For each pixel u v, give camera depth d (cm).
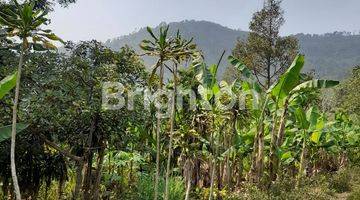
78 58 855
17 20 559
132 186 1152
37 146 835
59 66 852
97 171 969
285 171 1919
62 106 822
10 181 865
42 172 888
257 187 1389
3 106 826
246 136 1461
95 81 866
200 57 731
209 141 1205
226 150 1270
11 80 641
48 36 579
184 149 1057
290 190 1473
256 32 4116
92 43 915
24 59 815
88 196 962
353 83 4306
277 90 1362
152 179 1139
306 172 2102
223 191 1194
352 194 1487
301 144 1892
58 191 1010
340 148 2452
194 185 1234
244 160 1697
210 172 1277
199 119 1137
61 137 913
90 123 894
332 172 2233
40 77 812
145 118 945
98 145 950
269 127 1680
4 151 813
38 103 791
